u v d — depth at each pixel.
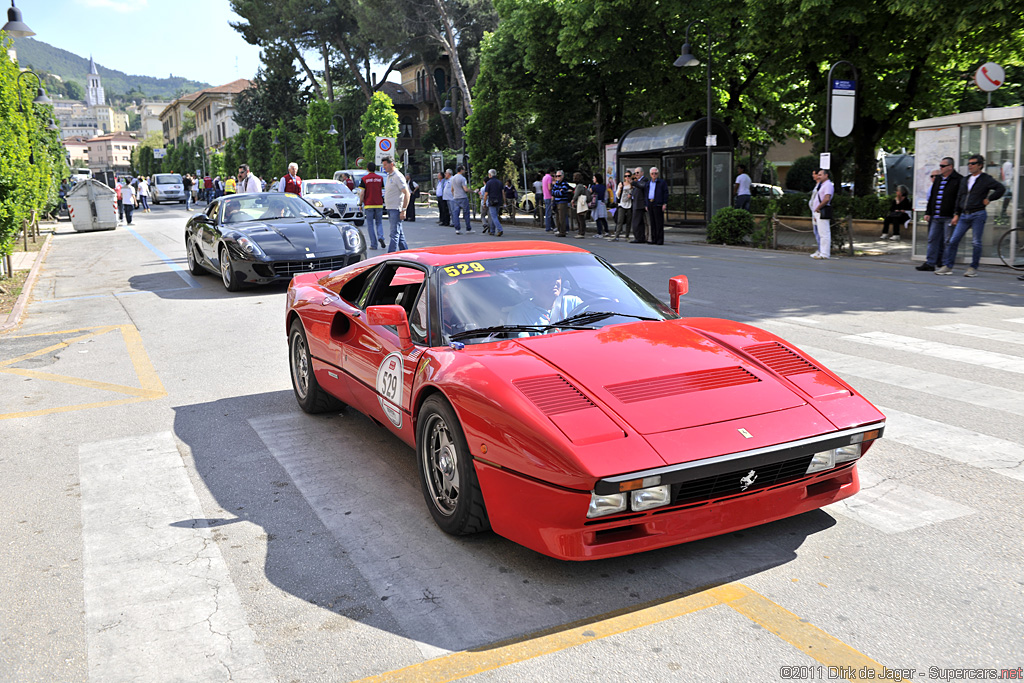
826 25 18.91
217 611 3.16
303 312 5.71
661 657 2.67
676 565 3.34
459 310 4.11
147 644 2.95
